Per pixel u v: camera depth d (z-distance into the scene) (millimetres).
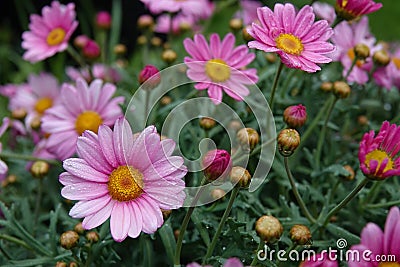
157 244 445
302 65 375
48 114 463
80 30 850
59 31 511
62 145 455
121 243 439
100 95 460
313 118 491
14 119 545
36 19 519
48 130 458
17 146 565
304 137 461
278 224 362
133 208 359
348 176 432
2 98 697
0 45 849
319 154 458
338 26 490
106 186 362
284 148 375
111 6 852
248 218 418
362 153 355
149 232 351
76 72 578
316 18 511
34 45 515
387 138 366
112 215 356
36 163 452
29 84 594
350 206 447
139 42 583
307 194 427
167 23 596
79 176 358
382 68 496
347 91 437
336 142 494
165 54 481
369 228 342
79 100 459
